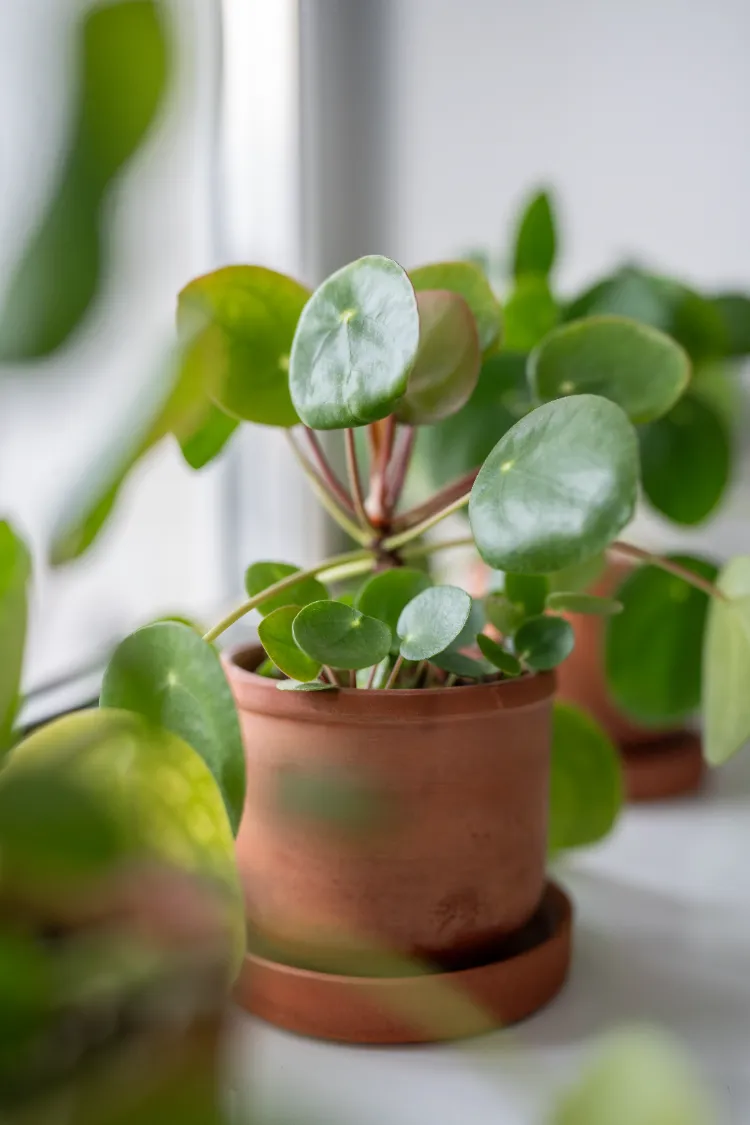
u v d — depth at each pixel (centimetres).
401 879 63
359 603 64
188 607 108
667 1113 33
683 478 99
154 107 25
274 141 117
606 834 77
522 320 95
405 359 55
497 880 65
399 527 70
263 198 117
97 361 27
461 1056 63
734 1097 60
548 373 69
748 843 90
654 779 97
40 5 25
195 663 53
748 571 69
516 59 132
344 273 58
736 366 116
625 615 84
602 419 56
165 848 43
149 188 27
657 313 95
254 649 71
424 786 62
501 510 57
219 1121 35
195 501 111
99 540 36
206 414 68
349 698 62
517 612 68
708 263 128
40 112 26
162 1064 35
